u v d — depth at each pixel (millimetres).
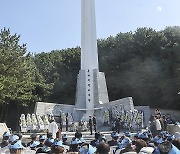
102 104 51594
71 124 46562
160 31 69812
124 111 46906
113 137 14516
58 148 7816
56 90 68375
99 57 72938
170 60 61750
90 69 53688
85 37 54594
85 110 51875
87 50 54219
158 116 32031
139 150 8695
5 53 45062
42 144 12328
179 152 6719
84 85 53156
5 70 44812
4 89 42062
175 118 57812
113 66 69000
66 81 70375
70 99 68875
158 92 60875
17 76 46156
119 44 71188
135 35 69688
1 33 47594
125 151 9539
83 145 10172
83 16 55312
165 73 61219
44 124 42469
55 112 49719
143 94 63312
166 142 6871
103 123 49625
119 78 66812
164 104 60750
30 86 48094
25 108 58781
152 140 12648
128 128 43969
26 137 31453
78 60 73125
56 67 73000
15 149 8102
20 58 47031
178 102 57500
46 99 62719
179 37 65375
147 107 49500
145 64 63938
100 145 7766
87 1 55188
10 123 58094
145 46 67188
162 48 64375
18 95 46500
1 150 11438
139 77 63500
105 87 54094
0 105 56812
